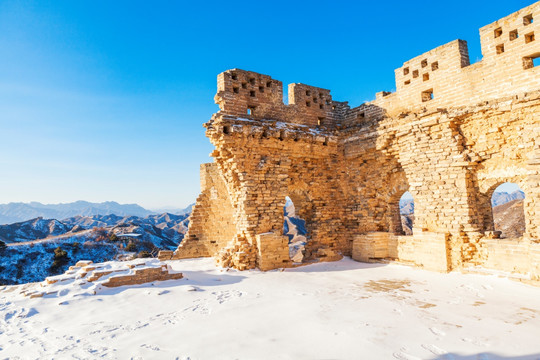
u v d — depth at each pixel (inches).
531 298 493.4
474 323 391.2
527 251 596.1
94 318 450.0
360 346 327.3
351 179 963.3
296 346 332.2
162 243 3503.9
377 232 874.1
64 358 326.3
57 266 2486.5
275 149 871.7
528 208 608.7
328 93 1034.7
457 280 627.2
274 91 925.8
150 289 575.5
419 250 765.9
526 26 641.0
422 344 331.3
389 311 442.6
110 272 625.9
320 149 949.8
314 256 901.2
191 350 330.3
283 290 579.2
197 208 1058.1
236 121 808.3
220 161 878.4
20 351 351.6
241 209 823.7
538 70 620.1
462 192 701.3
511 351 312.3
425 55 813.9
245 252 783.7
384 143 850.1
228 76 845.8
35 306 501.4
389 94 906.1
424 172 769.6
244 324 403.2
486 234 679.7
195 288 588.1
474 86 714.8
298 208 989.8
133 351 333.1
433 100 792.3
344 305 474.9
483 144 690.8
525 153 626.5
